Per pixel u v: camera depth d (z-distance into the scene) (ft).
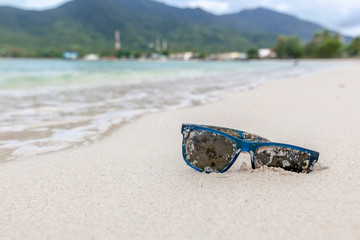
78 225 0.67
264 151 0.93
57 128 1.73
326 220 0.63
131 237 0.62
